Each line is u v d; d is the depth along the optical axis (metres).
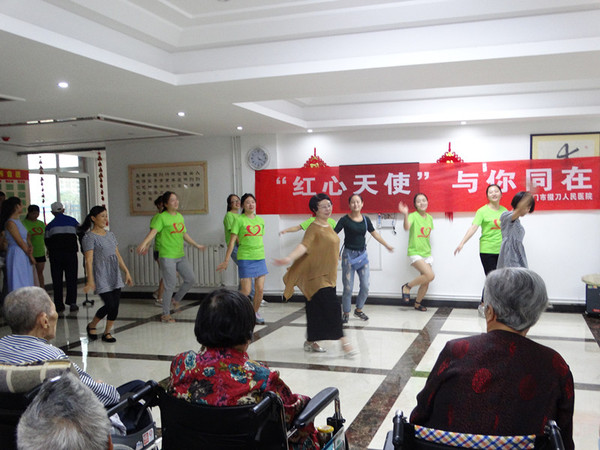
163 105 5.44
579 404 3.73
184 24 4.32
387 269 7.55
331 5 4.04
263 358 5.00
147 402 2.05
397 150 7.46
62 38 3.41
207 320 1.91
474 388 1.66
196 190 8.22
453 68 4.21
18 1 3.19
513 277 1.74
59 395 1.11
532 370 1.66
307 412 1.96
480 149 7.18
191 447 1.87
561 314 6.75
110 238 5.66
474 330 5.93
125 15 3.83
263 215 7.93
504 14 3.87
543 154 6.95
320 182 7.71
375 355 5.04
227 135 7.95
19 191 8.97
